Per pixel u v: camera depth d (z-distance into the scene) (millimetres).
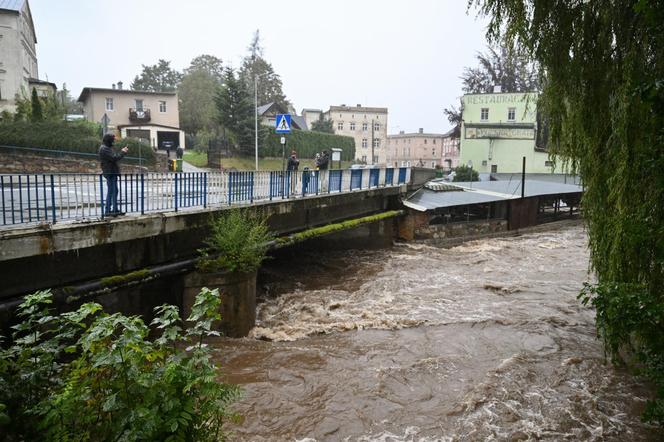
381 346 9945
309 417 7047
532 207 27797
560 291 14844
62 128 29562
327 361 9070
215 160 37062
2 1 35531
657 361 5891
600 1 7906
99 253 8359
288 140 48656
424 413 7289
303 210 15500
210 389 3475
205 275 9781
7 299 6977
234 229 10141
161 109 43719
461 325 11391
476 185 30359
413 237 22984
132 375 3490
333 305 12734
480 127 44844
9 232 6570
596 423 7191
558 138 9320
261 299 13344
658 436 6875
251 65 64688
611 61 7980
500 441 6621
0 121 30312
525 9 8031
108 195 8250
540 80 8977
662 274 7125
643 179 7109
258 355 9234
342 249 20703
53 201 7246
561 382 8492
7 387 3789
